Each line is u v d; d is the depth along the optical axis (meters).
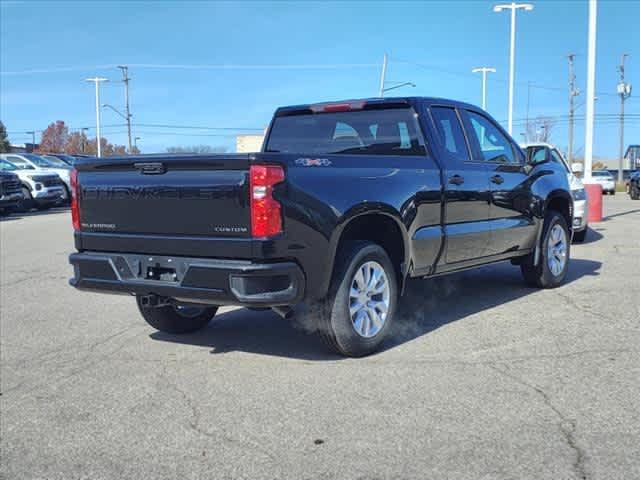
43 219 20.12
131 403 4.50
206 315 6.27
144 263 4.91
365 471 3.40
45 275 9.79
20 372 5.29
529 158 7.59
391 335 5.86
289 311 4.86
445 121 6.25
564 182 7.88
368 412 4.14
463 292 7.65
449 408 4.16
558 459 3.46
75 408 4.47
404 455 3.55
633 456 3.47
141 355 5.59
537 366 4.90
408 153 5.98
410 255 5.53
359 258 5.04
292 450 3.67
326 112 6.47
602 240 12.56
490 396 4.33
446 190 5.88
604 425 3.85
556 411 4.06
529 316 6.40
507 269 9.23
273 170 4.41
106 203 5.15
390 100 6.05
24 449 3.88
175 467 3.56
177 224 4.76
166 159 4.72
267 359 5.31
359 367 4.99
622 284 7.87
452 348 5.41
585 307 6.71
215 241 4.55
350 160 5.05
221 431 3.97
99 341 6.11
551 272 7.64
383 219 5.29
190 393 4.62
